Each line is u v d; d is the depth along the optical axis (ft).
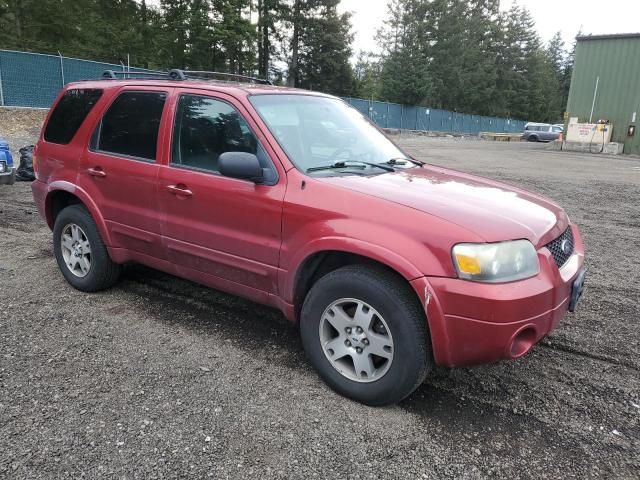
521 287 8.94
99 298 15.19
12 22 105.09
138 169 13.35
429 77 187.83
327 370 10.61
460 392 10.85
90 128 14.84
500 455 8.89
